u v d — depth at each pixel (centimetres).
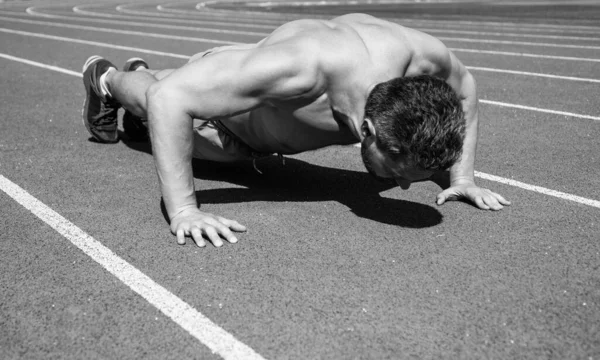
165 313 234
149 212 329
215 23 1447
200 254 279
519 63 830
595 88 661
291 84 256
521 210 330
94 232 304
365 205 340
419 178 249
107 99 429
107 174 391
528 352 210
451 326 224
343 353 210
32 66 820
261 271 264
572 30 1198
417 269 265
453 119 233
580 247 286
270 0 2462
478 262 272
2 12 1800
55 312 235
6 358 209
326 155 437
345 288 250
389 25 285
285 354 209
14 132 488
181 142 278
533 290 248
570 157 425
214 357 209
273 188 369
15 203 342
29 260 275
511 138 474
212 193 359
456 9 1745
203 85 263
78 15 1700
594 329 222
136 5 2175
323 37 262
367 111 246
